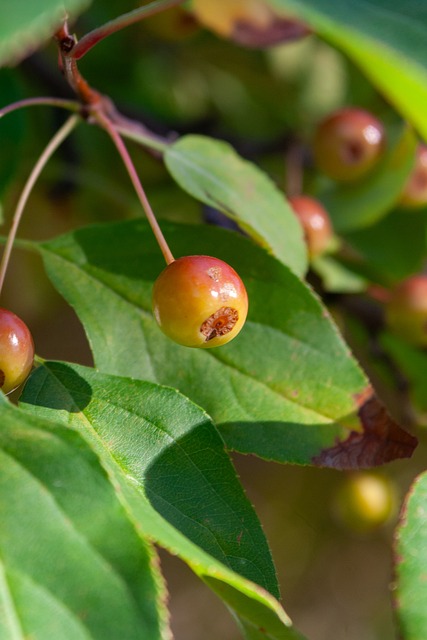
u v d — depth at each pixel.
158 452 0.20
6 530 0.18
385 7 0.17
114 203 0.32
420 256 0.30
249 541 0.20
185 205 0.32
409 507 0.20
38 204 0.32
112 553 0.18
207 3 0.27
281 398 0.22
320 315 0.22
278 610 0.19
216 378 0.22
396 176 0.28
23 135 0.27
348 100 0.35
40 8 0.17
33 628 0.18
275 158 0.33
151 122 0.31
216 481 0.20
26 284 0.33
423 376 0.30
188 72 0.35
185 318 0.20
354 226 0.29
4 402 0.19
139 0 0.30
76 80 0.22
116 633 0.18
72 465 0.19
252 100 0.36
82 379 0.21
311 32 0.28
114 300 0.22
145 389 0.21
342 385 0.22
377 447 0.22
